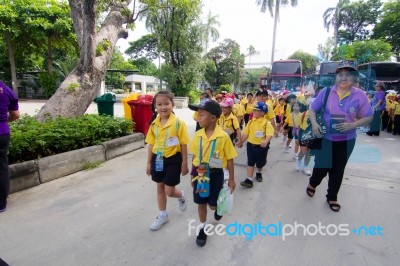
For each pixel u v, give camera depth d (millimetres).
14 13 16703
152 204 3709
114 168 5180
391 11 30750
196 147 2756
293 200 3902
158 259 2586
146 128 7207
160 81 22328
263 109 4297
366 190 4270
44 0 18281
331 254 2680
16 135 4266
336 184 3574
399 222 3293
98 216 3367
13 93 3555
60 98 6516
